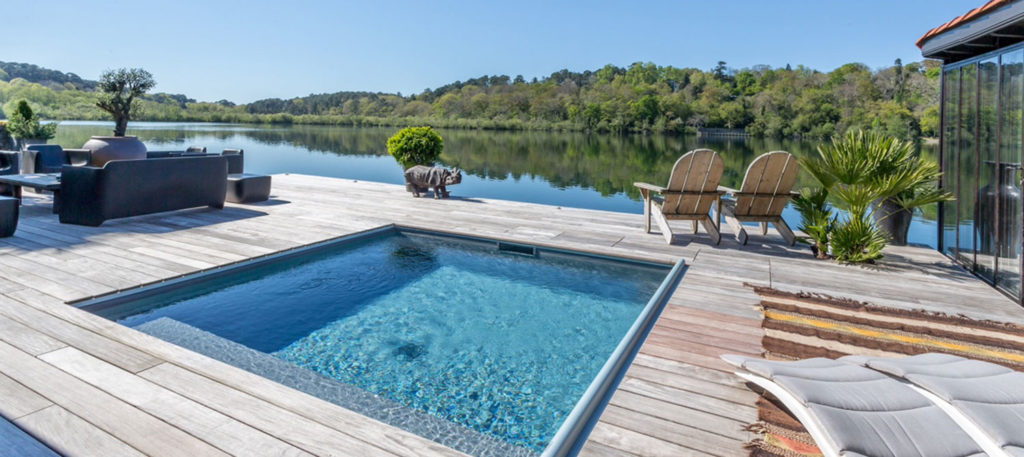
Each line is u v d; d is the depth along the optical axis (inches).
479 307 146.9
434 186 303.3
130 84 514.0
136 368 94.5
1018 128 143.8
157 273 154.0
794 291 146.6
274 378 103.8
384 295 155.7
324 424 78.5
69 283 142.6
